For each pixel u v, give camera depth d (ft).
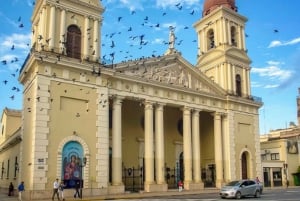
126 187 143.02
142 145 153.17
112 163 122.31
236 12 177.17
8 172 152.56
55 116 106.11
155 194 119.34
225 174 157.07
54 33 112.47
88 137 112.27
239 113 167.63
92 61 118.21
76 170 107.96
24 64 116.26
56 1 114.62
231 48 170.60
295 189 157.69
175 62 149.18
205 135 174.29
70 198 101.81
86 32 120.16
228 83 165.99
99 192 110.73
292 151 209.15
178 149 165.48
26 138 111.96
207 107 155.12
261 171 171.73
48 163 102.12
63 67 110.22
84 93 113.80
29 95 113.39
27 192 100.94
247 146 167.94
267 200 92.68
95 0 124.47
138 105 156.15
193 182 143.02
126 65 130.52
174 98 143.84
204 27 182.29
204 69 177.99
